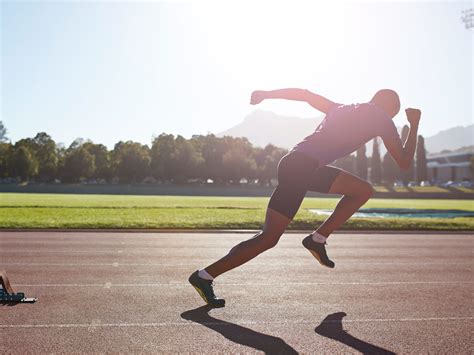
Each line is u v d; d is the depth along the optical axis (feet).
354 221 59.00
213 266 16.20
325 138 15.07
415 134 15.03
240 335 13.65
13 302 17.31
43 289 19.79
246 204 116.57
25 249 33.27
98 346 12.51
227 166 324.60
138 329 14.11
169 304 17.33
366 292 19.88
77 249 33.58
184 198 165.68
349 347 12.69
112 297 18.39
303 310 16.69
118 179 344.08
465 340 13.39
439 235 49.03
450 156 461.78
